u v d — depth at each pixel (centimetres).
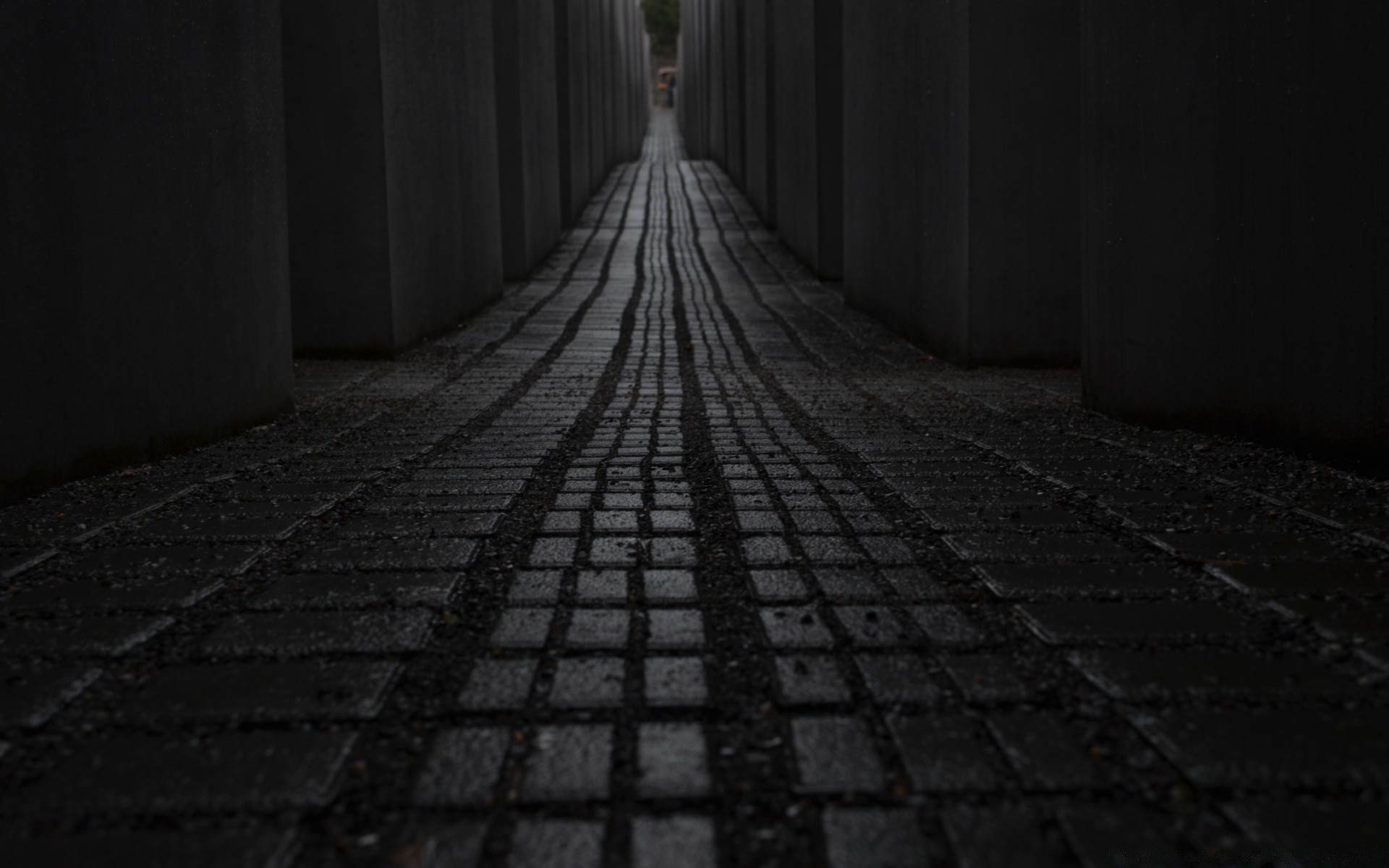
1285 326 473
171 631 281
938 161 1057
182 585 317
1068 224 966
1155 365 589
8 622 286
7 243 414
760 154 2523
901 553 348
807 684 241
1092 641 264
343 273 1019
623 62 4284
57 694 238
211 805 191
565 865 173
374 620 285
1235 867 169
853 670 250
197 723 225
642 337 1202
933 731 218
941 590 310
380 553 350
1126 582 312
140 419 509
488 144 1462
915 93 1134
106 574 328
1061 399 759
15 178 419
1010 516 394
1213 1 513
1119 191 622
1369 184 414
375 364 1002
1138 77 592
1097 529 374
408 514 407
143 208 511
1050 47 940
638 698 236
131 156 500
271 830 183
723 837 181
